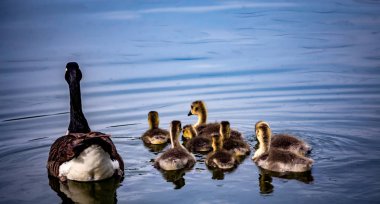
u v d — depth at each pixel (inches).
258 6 1067.3
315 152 511.5
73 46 878.4
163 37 920.3
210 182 449.1
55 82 732.7
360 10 1004.6
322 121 601.3
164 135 567.8
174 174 471.8
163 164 484.4
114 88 715.4
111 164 446.0
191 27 964.0
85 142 424.5
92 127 605.0
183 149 510.6
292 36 893.2
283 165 465.4
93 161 434.3
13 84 724.0
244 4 1086.4
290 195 412.2
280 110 639.1
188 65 794.2
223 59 812.6
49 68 781.3
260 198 408.8
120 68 788.0
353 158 491.2
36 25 979.9
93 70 777.6
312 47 837.2
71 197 427.2
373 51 804.0
